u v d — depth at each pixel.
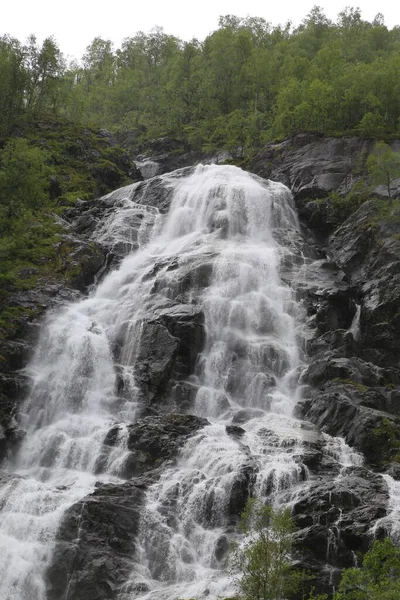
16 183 77.06
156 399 55.75
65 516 40.56
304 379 57.00
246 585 33.09
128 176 100.69
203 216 77.19
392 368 59.34
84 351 59.03
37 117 102.62
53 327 61.41
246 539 40.16
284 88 101.50
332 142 84.69
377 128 85.31
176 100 116.31
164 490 43.34
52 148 95.62
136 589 38.28
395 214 69.94
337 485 42.22
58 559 39.03
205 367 58.28
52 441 51.41
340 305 64.25
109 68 145.88
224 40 121.25
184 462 46.22
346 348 59.25
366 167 80.50
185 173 86.25
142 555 40.38
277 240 74.38
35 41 107.69
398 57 103.75
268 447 47.12
